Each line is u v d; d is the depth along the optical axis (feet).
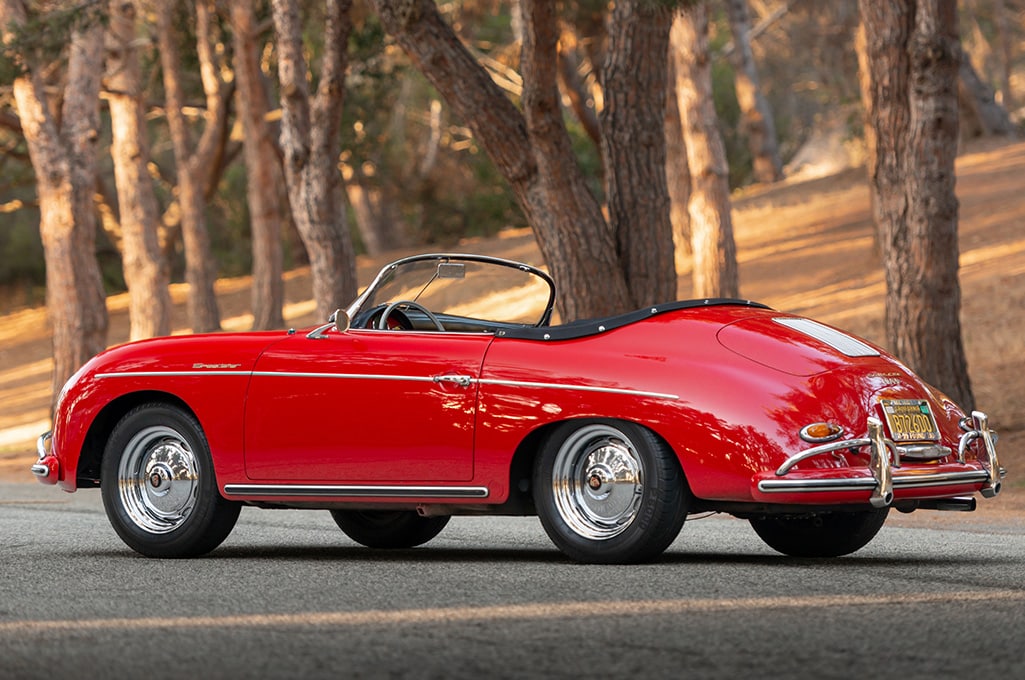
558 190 107.04
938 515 82.69
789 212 282.77
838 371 48.60
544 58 103.45
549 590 42.80
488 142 107.96
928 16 109.50
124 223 224.74
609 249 108.06
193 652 32.96
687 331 49.90
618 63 109.70
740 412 47.19
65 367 183.93
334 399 53.52
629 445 48.73
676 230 245.86
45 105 184.14
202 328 252.21
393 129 343.46
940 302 112.78
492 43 302.04
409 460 52.21
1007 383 148.15
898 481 47.93
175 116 249.75
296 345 55.11
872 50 115.75
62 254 184.03
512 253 298.97
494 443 50.65
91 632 35.86
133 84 223.10
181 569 50.31
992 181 264.93
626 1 108.47
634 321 50.88
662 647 33.12
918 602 39.91
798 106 426.10
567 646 33.32
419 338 53.31
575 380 49.47
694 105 195.21
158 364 57.00
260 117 240.32
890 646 33.12
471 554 57.06
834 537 54.70
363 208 368.68
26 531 68.95
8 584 45.80
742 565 49.55
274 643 33.99
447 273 59.82
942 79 110.83
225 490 55.26
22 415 240.73
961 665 30.91
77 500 102.99
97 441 59.47
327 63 151.84
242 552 58.54
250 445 54.85
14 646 33.94
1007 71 349.00
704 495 47.50
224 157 291.58
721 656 31.96
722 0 336.90
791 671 30.32
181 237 406.82
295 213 158.71
